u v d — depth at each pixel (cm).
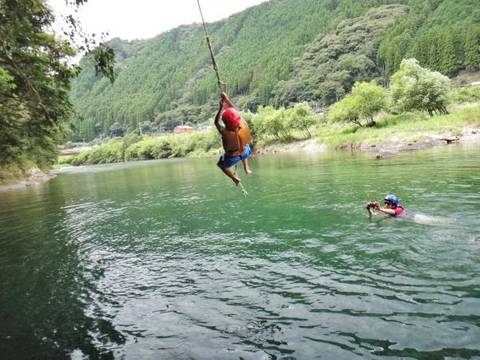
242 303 741
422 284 735
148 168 6431
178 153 11544
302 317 661
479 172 1883
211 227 1400
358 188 1838
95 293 883
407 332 583
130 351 618
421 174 2027
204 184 2897
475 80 10206
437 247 916
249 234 1236
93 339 670
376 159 3177
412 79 5300
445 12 14212
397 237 1021
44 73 1875
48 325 741
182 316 717
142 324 705
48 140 3869
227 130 623
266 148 7212
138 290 872
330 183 2111
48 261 1188
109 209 2116
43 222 1877
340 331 606
